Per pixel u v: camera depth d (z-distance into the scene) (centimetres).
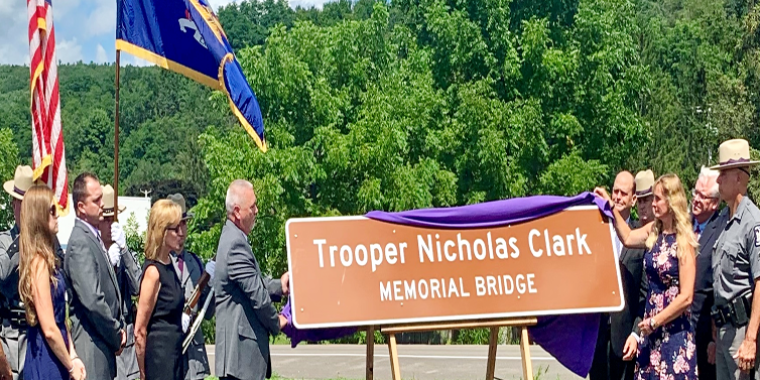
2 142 3888
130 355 757
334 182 2819
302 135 2842
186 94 9819
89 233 614
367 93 2736
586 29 2861
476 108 2700
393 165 2664
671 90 3941
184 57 825
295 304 609
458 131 2792
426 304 618
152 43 810
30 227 552
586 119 2906
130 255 737
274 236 2658
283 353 1891
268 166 2670
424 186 2703
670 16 5975
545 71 2770
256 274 618
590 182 2731
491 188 2788
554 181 2738
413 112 2814
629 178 697
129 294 742
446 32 2841
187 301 685
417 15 3203
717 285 623
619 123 2855
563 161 2742
